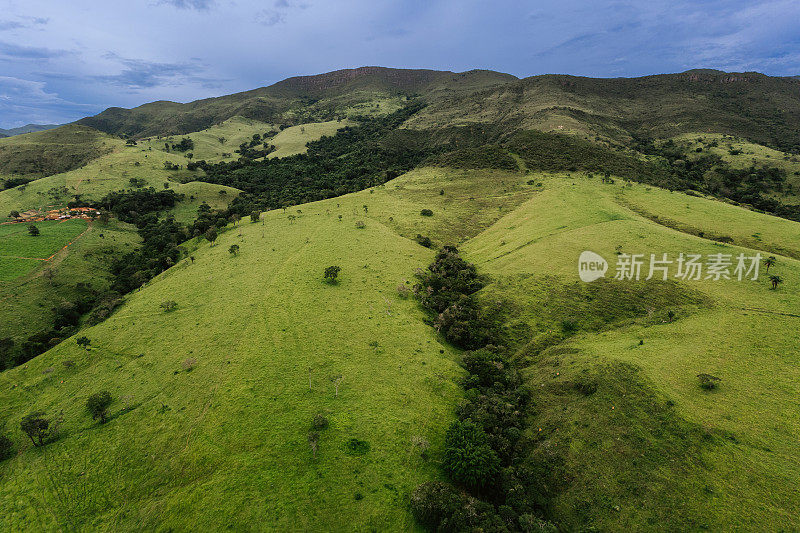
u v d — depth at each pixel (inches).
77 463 1576.0
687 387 1643.7
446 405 1866.4
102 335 2583.7
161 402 1859.0
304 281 3002.0
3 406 2048.5
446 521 1229.7
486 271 3294.8
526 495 1407.5
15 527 1357.0
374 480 1418.6
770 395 1525.6
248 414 1694.1
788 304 2074.3
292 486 1368.1
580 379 1833.2
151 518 1314.0
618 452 1449.3
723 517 1151.6
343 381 1945.1
